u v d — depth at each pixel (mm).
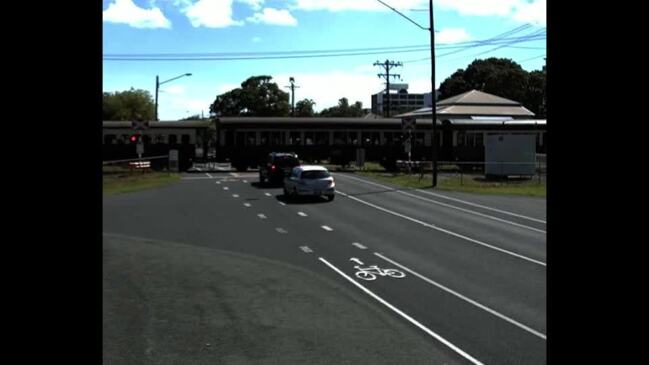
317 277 11641
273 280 11320
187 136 44562
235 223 19156
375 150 44875
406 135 44656
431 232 17625
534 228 18484
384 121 45312
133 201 24828
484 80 107688
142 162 40812
